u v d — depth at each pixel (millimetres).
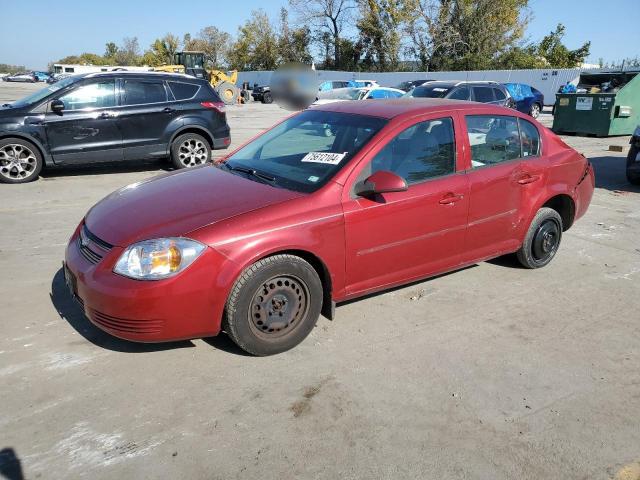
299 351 3504
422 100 4535
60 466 2479
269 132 4684
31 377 3129
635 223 6805
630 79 15984
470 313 4145
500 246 4609
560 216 5086
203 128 9398
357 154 3682
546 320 4070
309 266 3410
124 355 3385
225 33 78312
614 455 2670
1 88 41125
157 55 83688
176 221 3225
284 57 61656
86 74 8695
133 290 2982
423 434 2771
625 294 4578
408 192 3814
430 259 4094
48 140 8281
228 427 2775
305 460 2566
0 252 5121
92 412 2850
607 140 15086
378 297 4363
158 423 2783
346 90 20828
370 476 2480
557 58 47625
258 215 3254
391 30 49875
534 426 2861
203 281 3066
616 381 3303
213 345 3533
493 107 4535
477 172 4266
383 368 3348
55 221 6211
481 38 45344
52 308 3969
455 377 3279
